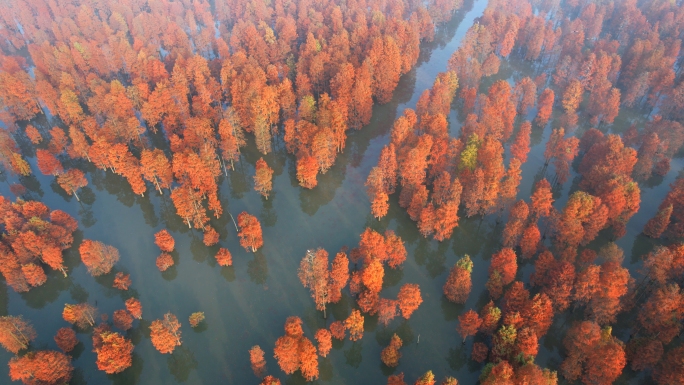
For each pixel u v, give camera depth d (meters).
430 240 126.38
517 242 113.69
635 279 105.44
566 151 135.62
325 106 152.38
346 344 99.62
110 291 113.62
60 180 135.12
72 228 126.25
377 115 180.50
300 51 199.50
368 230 105.25
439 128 137.38
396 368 94.88
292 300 109.38
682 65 192.38
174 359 97.38
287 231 129.00
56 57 193.00
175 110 158.00
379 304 99.94
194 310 107.75
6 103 166.75
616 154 124.38
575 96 168.00
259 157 160.88
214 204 125.94
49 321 107.31
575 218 107.38
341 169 152.75
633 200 113.00
